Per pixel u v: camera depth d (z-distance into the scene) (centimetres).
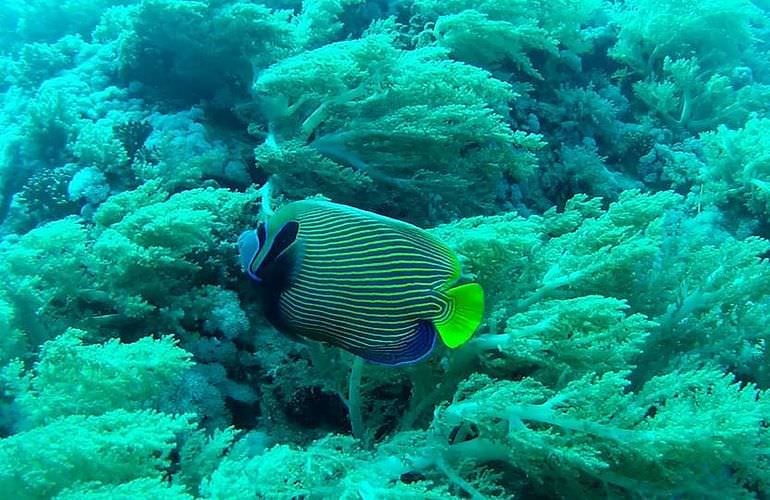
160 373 133
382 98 219
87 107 265
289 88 217
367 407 172
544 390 129
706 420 114
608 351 134
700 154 352
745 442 117
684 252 198
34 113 256
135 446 111
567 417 121
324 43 292
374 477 118
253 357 187
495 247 147
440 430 133
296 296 70
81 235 176
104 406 128
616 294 166
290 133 231
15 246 172
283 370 180
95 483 106
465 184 230
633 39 373
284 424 177
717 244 289
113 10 329
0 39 448
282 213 70
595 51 385
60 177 232
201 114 252
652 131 357
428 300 69
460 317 67
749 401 117
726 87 374
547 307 148
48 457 107
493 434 127
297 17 287
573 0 326
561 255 168
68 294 175
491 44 288
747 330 172
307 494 114
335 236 70
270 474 113
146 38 260
